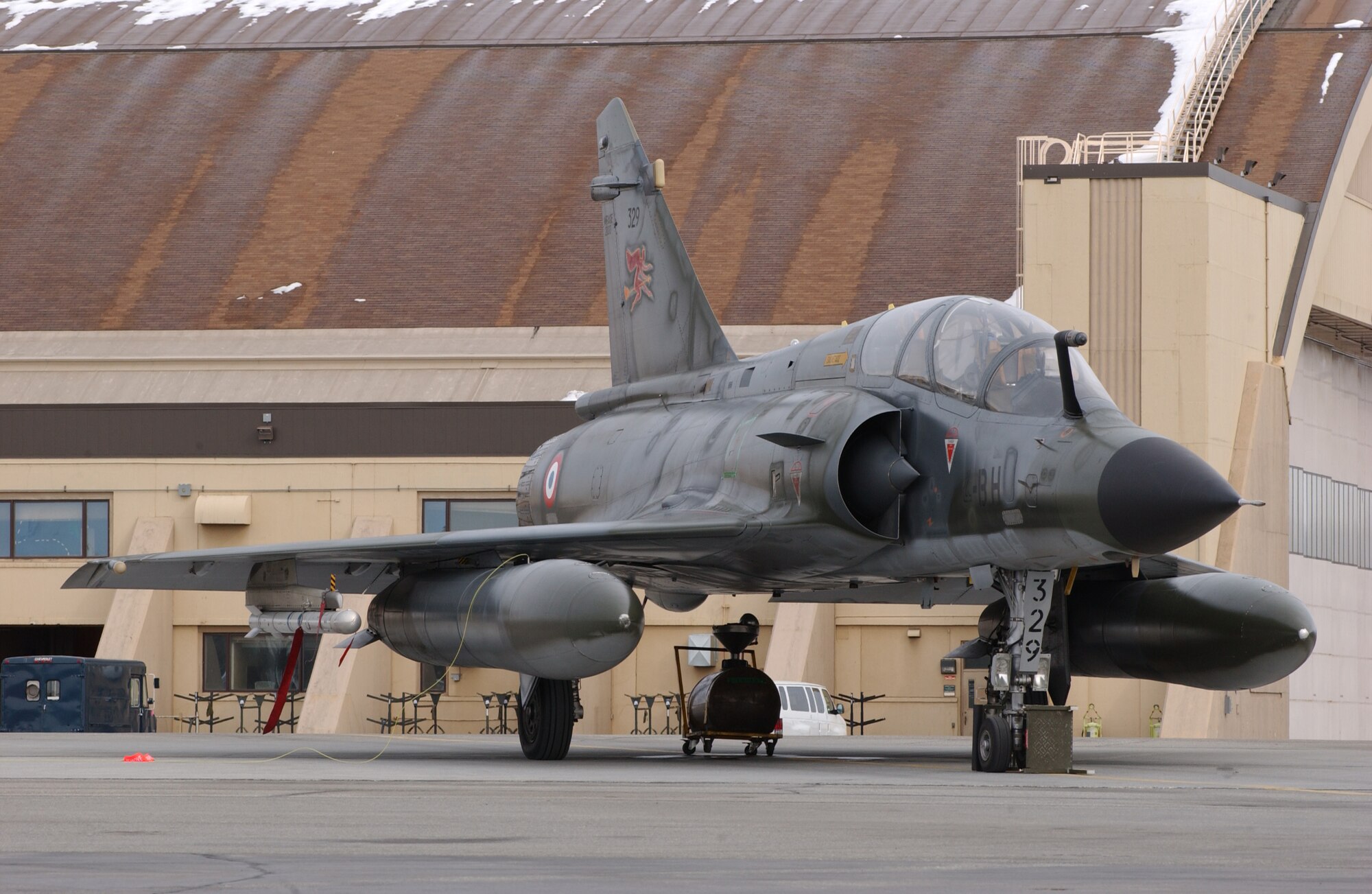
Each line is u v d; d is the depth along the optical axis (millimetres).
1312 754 55438
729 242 126438
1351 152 120625
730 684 49469
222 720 105562
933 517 42844
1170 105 130500
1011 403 41688
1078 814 27328
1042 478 39594
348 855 20703
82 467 109375
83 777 36688
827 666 104750
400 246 130625
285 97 152750
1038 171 100125
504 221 132000
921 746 64312
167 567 52406
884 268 121312
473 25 164125
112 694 101125
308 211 135750
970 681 103938
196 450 109125
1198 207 98750
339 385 115875
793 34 154750
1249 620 44906
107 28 170250
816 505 43750
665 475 51188
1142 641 47125
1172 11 150125
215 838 22594
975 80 142500
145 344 121875
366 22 167625
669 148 138500
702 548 45969
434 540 47281
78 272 130625
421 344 119062
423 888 17500
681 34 157250
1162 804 29688
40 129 149750
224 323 123750
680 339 56531
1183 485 37312
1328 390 124000
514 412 107312
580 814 26734
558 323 120000
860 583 49500
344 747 60000
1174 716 94438
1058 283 99438
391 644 49188
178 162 143875
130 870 18953
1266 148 120625
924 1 161250
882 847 21750
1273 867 19719
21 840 22312
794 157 135250
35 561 109125
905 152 133625
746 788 33469
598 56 154625
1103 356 98875
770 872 19031
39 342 123000
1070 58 143500
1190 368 98000
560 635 41906
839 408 44438
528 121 144750
